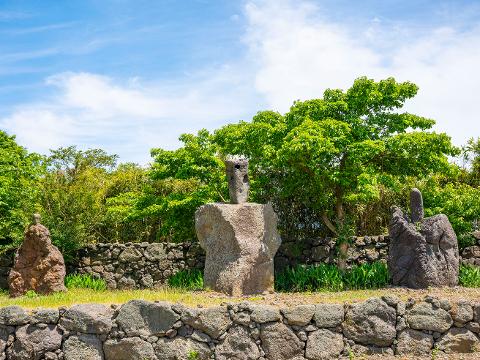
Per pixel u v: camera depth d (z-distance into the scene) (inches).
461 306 358.3
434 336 356.5
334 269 530.0
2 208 645.3
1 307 382.0
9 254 654.5
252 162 589.0
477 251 592.1
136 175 877.2
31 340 362.9
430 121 563.2
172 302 370.0
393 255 462.6
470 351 354.0
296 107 571.5
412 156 534.6
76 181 775.1
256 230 481.1
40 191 671.1
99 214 731.4
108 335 361.4
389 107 565.9
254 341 354.0
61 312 366.9
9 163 729.6
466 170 759.7
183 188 832.3
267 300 398.3
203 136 636.7
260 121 589.6
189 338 355.3
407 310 360.2
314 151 502.6
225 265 468.8
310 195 625.3
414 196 465.4
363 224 687.7
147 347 355.6
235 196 494.9
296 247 605.6
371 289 471.2
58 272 540.4
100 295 458.3
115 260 666.2
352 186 562.9
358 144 510.0
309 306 357.7
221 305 360.5
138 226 800.9
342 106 550.6
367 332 355.6
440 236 453.4
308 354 352.2
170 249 651.5
